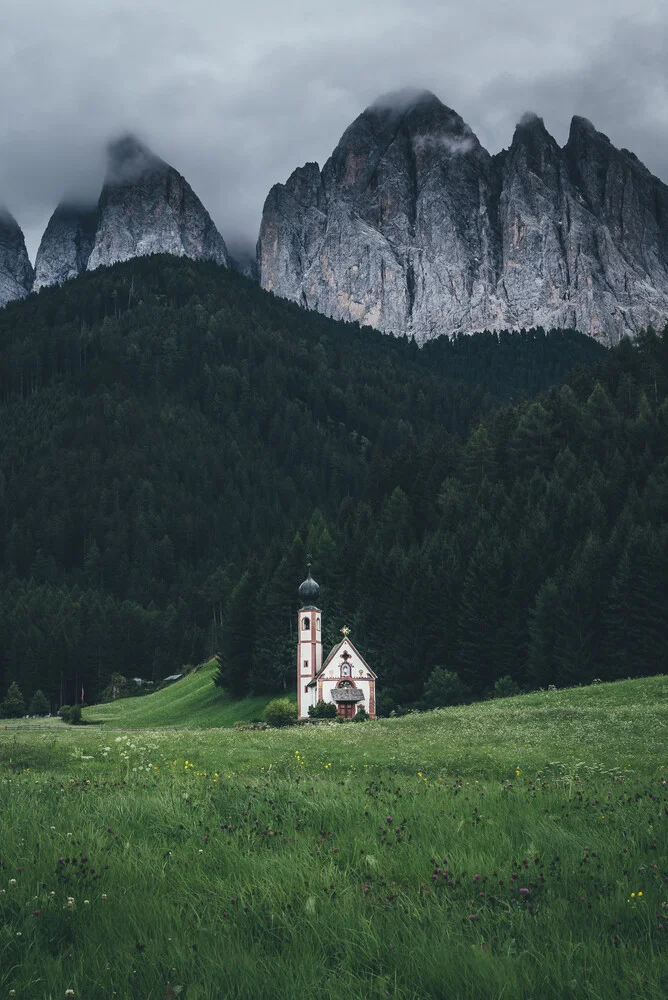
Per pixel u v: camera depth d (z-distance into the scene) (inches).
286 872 400.8
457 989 279.0
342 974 295.0
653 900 354.0
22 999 284.4
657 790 682.2
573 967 288.8
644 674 3440.0
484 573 3961.6
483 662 3873.0
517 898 368.2
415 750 1190.9
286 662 4677.7
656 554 3521.2
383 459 7150.6
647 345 7317.9
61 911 354.3
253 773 969.5
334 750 1194.6
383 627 4436.5
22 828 485.7
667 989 271.6
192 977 292.5
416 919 337.7
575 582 3619.6
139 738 1382.9
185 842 467.2
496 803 586.9
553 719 1707.7
